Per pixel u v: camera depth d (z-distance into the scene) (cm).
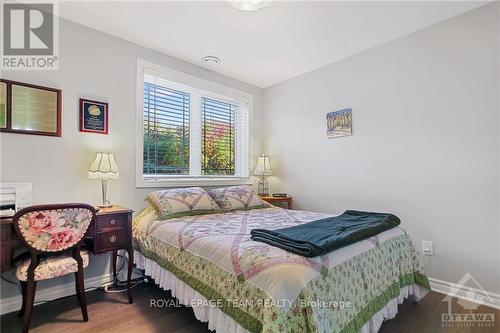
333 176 315
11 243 169
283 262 125
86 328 175
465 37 222
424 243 243
